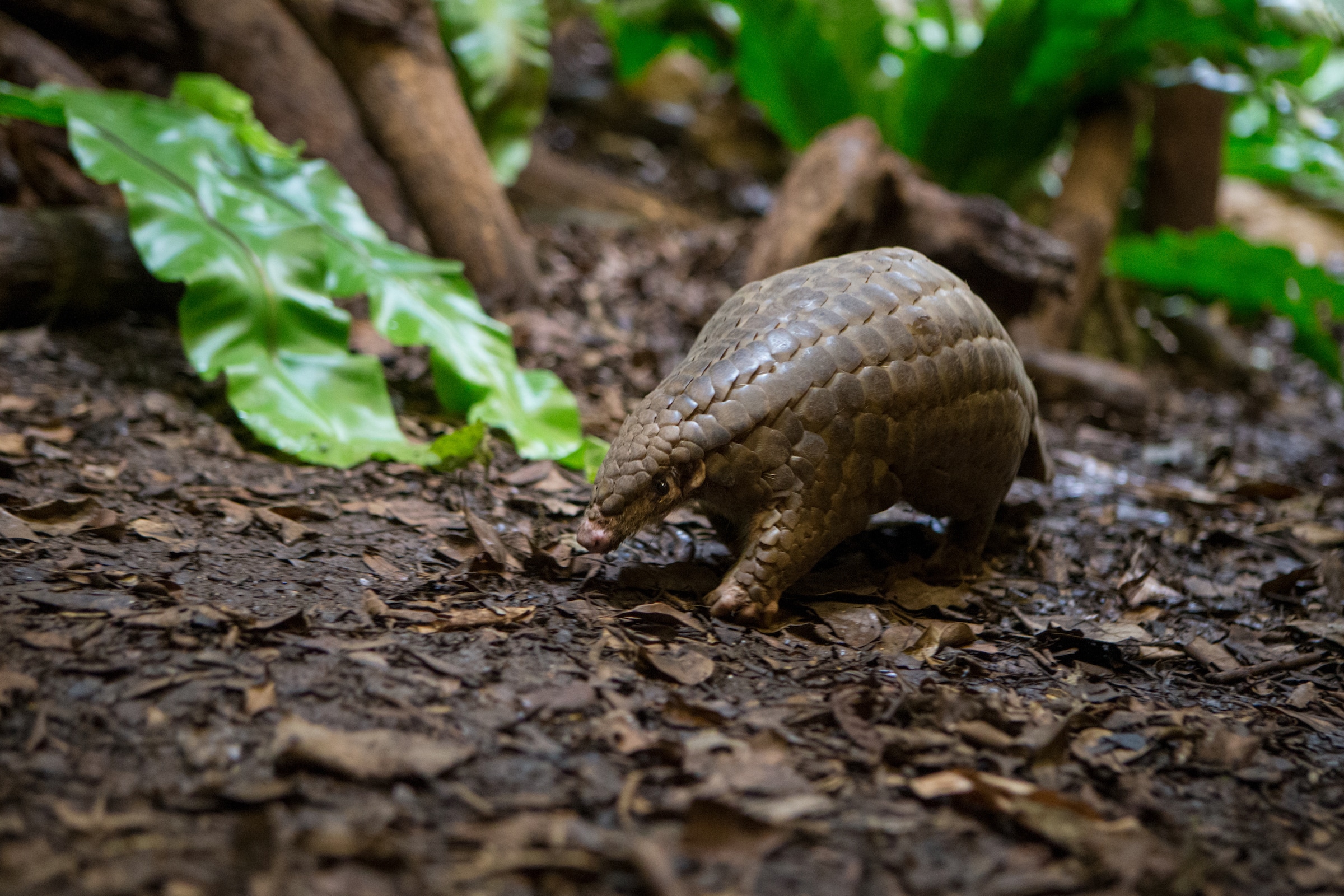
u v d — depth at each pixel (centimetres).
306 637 293
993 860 273
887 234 435
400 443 343
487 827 271
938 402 305
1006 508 345
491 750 280
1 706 279
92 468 329
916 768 283
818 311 304
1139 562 336
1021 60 508
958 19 615
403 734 280
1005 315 442
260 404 341
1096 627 313
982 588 322
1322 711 301
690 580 311
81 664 285
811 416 300
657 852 268
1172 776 287
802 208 418
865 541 330
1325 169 604
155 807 271
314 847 268
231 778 274
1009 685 299
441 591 306
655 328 443
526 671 292
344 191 370
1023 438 317
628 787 277
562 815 273
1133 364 538
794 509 301
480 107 502
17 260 364
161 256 347
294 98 445
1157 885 272
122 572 302
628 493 299
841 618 307
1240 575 337
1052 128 538
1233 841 279
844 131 434
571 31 823
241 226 354
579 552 318
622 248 542
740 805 276
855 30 537
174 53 439
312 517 322
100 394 352
